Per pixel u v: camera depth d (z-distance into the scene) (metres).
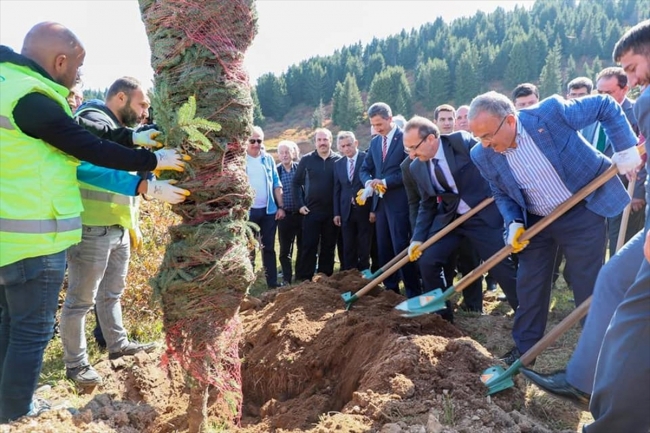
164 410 3.42
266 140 75.12
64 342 3.53
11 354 2.66
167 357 2.82
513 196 3.71
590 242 3.53
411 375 3.19
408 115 68.69
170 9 2.40
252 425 3.58
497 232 4.49
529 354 3.14
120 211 3.49
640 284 2.15
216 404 3.45
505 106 3.36
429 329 4.25
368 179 6.01
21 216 2.51
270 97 87.06
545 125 3.45
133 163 2.48
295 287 5.34
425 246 4.64
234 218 2.69
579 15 78.50
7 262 2.54
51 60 2.63
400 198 5.66
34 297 2.64
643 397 2.14
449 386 3.10
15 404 2.70
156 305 2.84
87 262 3.44
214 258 2.59
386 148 5.78
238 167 2.66
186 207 2.62
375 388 3.16
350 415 2.91
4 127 2.44
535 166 3.50
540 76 62.31
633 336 2.15
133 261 4.93
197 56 2.44
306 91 89.75
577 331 4.67
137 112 3.72
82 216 3.37
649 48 2.28
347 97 69.19
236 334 2.85
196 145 2.46
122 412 3.13
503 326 4.95
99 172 2.81
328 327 4.26
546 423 3.08
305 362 4.00
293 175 7.65
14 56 2.52
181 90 2.47
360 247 6.71
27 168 2.50
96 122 3.16
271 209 6.91
